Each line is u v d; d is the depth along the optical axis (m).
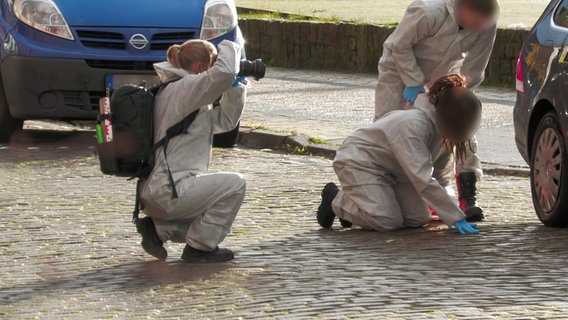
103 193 15.23
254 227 13.02
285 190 15.45
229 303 9.68
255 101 25.22
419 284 10.10
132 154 10.71
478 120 12.11
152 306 9.70
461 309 9.16
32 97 19.22
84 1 19.47
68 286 10.55
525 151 13.32
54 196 15.06
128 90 10.70
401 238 12.20
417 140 12.13
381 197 12.48
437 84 12.20
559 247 11.62
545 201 12.69
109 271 11.09
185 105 10.73
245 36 34.38
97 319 9.35
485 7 12.80
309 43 32.97
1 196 15.06
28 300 10.08
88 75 19.06
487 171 17.09
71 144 19.70
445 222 12.30
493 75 28.55
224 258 11.27
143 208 11.03
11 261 11.62
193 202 10.93
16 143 19.88
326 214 12.85
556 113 12.48
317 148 19.11
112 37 19.20
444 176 12.84
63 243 12.38
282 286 10.19
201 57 10.91
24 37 19.19
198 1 19.77
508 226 12.78
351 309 9.27
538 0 42.31
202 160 11.03
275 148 19.80
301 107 24.22
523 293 9.71
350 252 11.55
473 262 10.96
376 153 12.48
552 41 12.88
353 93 26.78
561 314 8.98
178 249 11.97
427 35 13.08
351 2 44.31
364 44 31.86
